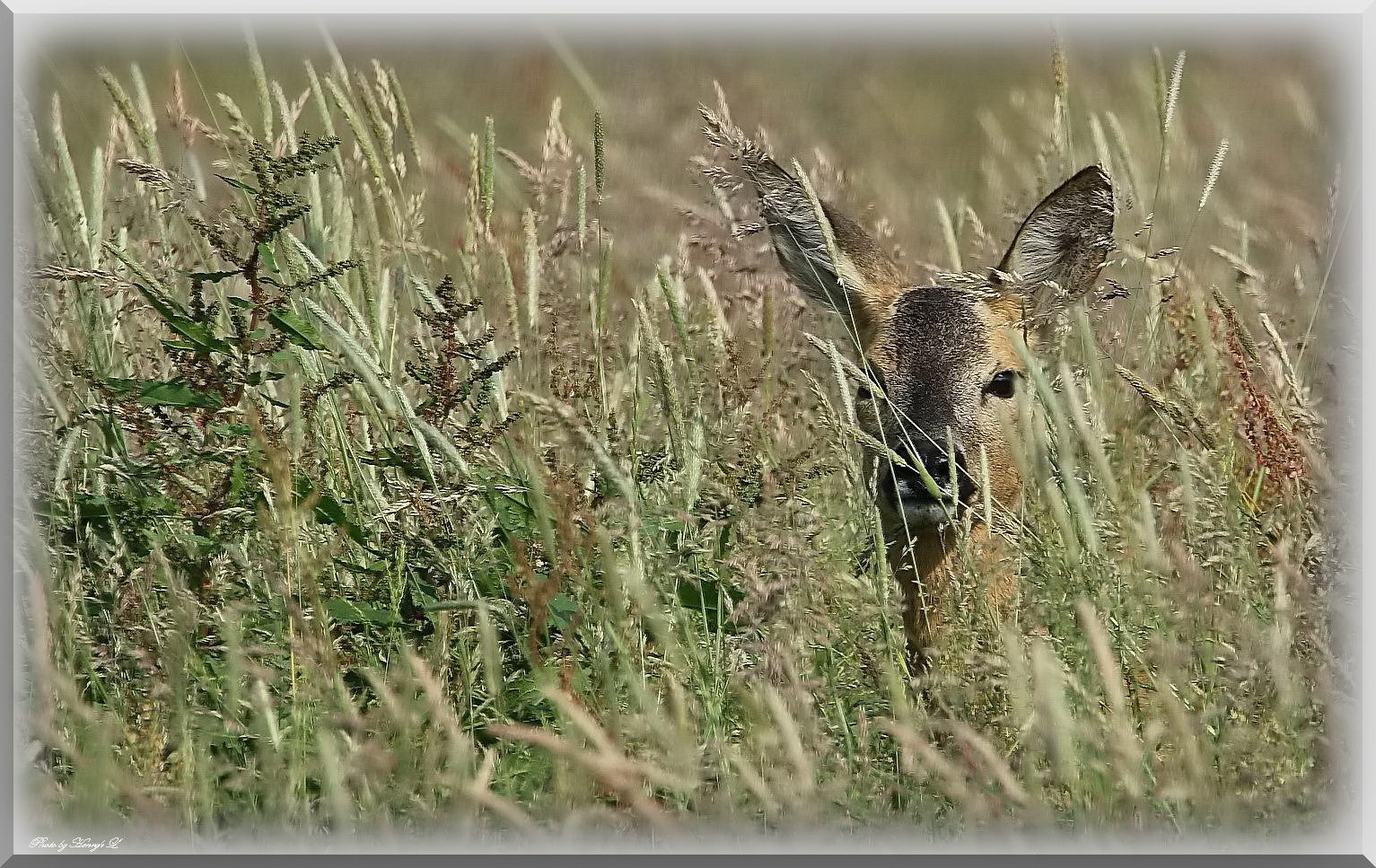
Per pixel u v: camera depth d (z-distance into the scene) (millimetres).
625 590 10617
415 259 16422
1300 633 10453
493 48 30375
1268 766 9547
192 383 11391
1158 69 14469
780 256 14477
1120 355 14359
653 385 13375
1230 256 14094
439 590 11125
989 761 9336
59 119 14289
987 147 27172
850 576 10961
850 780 9625
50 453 11789
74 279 11438
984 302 13477
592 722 8953
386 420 12664
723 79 30250
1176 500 12156
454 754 9188
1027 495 12070
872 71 30859
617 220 19062
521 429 12938
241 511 10914
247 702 10312
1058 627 10414
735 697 10422
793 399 13453
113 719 10289
